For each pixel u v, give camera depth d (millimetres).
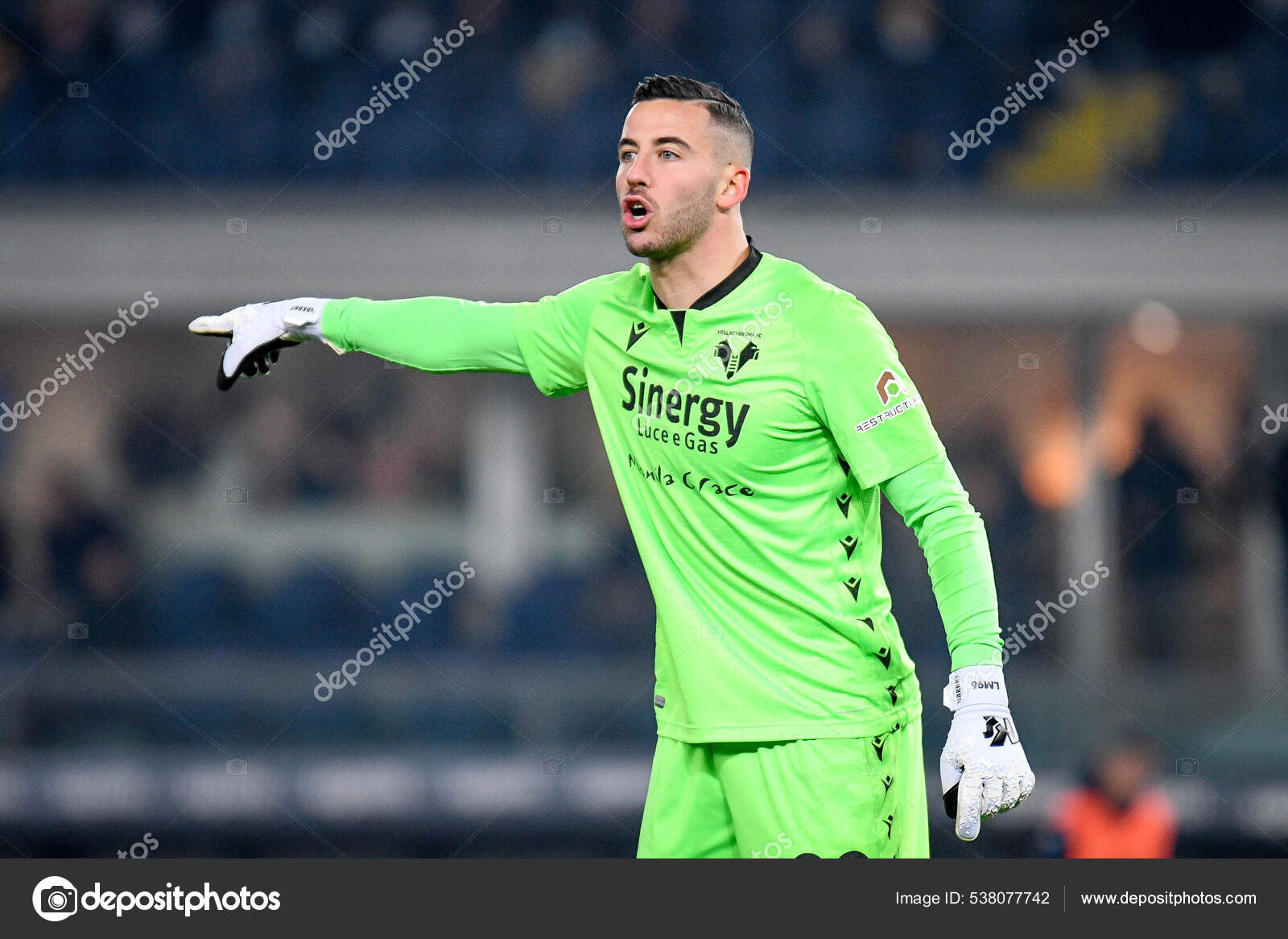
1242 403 38219
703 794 12023
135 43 39562
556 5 40250
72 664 31078
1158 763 26234
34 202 35031
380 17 40000
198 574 34344
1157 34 39375
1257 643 32406
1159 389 38281
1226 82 39219
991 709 11156
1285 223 34594
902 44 39812
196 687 29953
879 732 11727
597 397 12234
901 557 33125
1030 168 38719
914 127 39000
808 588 11508
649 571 11867
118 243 35062
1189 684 31094
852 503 11805
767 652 11523
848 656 11641
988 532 36000
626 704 29812
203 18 39906
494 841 26719
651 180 11438
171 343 39719
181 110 39281
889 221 34906
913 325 37062
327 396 39094
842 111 38969
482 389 39094
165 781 27016
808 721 11469
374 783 27109
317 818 26844
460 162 39094
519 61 39969
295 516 38250
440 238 35000
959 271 34844
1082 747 27438
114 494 38125
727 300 11617
